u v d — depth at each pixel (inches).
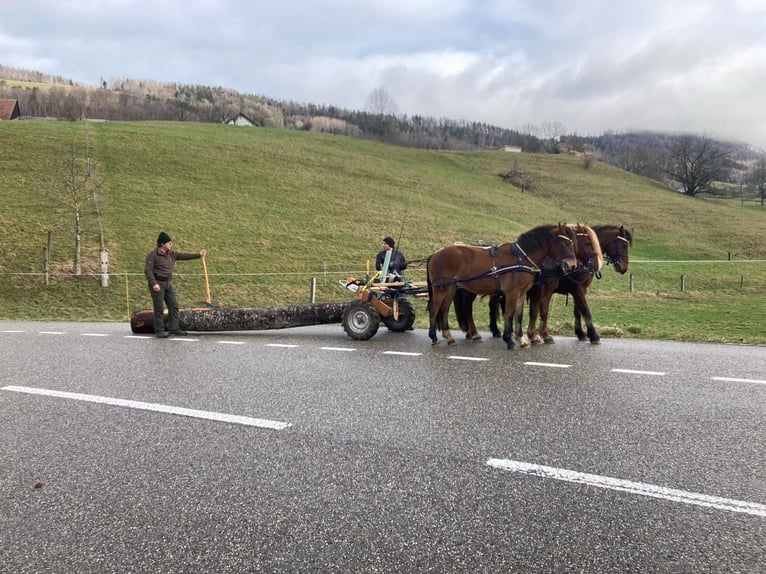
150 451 183.2
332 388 261.0
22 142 1571.1
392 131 5605.3
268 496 150.9
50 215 1093.1
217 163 1825.8
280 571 117.7
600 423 208.4
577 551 123.6
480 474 163.5
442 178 2591.0
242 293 900.6
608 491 152.1
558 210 2465.6
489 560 120.4
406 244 1379.2
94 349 368.2
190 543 128.8
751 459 173.8
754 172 4569.4
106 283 836.0
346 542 128.2
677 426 205.0
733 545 125.7
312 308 442.0
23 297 765.9
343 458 175.9
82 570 119.3
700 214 2581.2
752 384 267.6
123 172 1519.4
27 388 261.7
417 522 136.5
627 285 1246.3
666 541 127.4
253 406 231.3
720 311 791.7
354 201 1723.7
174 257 446.9
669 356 343.9
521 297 374.9
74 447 187.3
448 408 228.1
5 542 130.9
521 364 316.2
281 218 1409.9
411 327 461.7
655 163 4613.7
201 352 355.3
